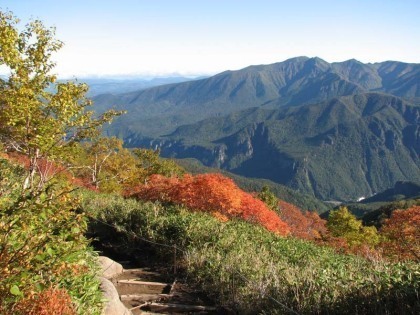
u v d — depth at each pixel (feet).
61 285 17.44
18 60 39.47
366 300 20.88
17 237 12.76
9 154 61.31
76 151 47.83
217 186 53.72
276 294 25.43
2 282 12.04
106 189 120.78
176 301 29.78
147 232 42.93
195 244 38.29
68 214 13.64
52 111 42.52
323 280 24.22
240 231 43.98
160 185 64.75
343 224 130.72
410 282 20.38
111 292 24.07
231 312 27.35
